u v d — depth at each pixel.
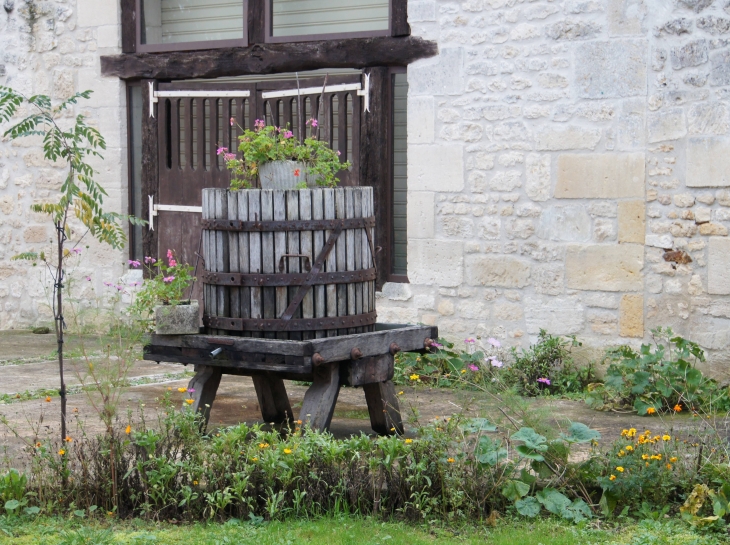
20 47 9.17
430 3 7.33
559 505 4.06
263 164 5.11
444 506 4.07
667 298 6.61
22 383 6.84
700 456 4.24
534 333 7.08
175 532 3.85
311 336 4.86
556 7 6.90
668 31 6.54
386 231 7.68
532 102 7.02
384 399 5.17
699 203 6.48
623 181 6.73
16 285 9.45
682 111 6.52
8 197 9.41
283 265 4.80
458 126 7.29
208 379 5.23
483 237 7.24
